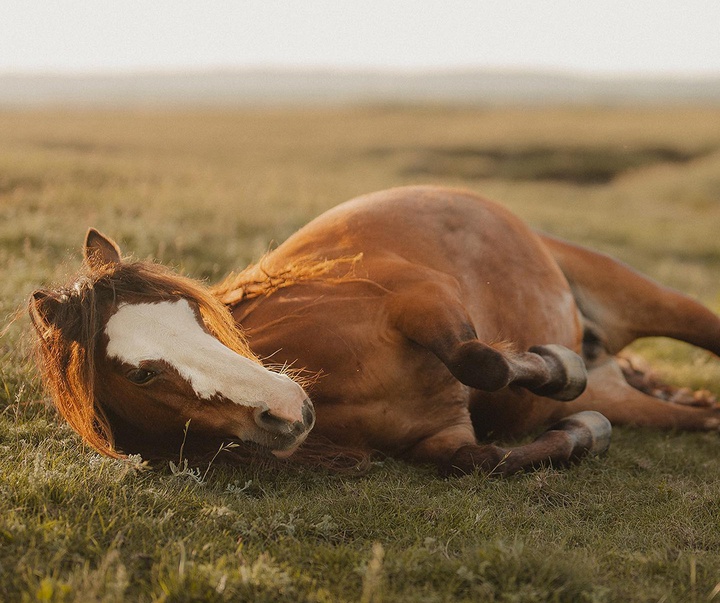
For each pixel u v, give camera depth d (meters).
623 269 5.69
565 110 62.25
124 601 2.50
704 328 5.61
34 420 4.11
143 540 2.88
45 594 2.38
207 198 10.49
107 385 3.48
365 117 52.38
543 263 5.09
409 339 3.99
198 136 35.66
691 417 5.31
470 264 4.61
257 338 4.09
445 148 32.91
